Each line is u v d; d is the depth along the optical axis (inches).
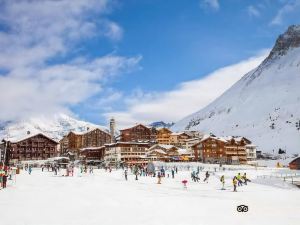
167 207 1328.7
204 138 6830.7
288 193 1941.4
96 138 7632.9
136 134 7554.1
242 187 2331.4
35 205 1325.0
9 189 1921.8
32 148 6402.6
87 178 3038.9
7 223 983.6
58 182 2549.2
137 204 1408.7
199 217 1112.8
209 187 2329.0
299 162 4672.7
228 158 6673.2
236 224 1006.4
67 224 982.4
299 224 1010.1
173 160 6136.8
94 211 1211.2
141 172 3378.4
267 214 1178.0
